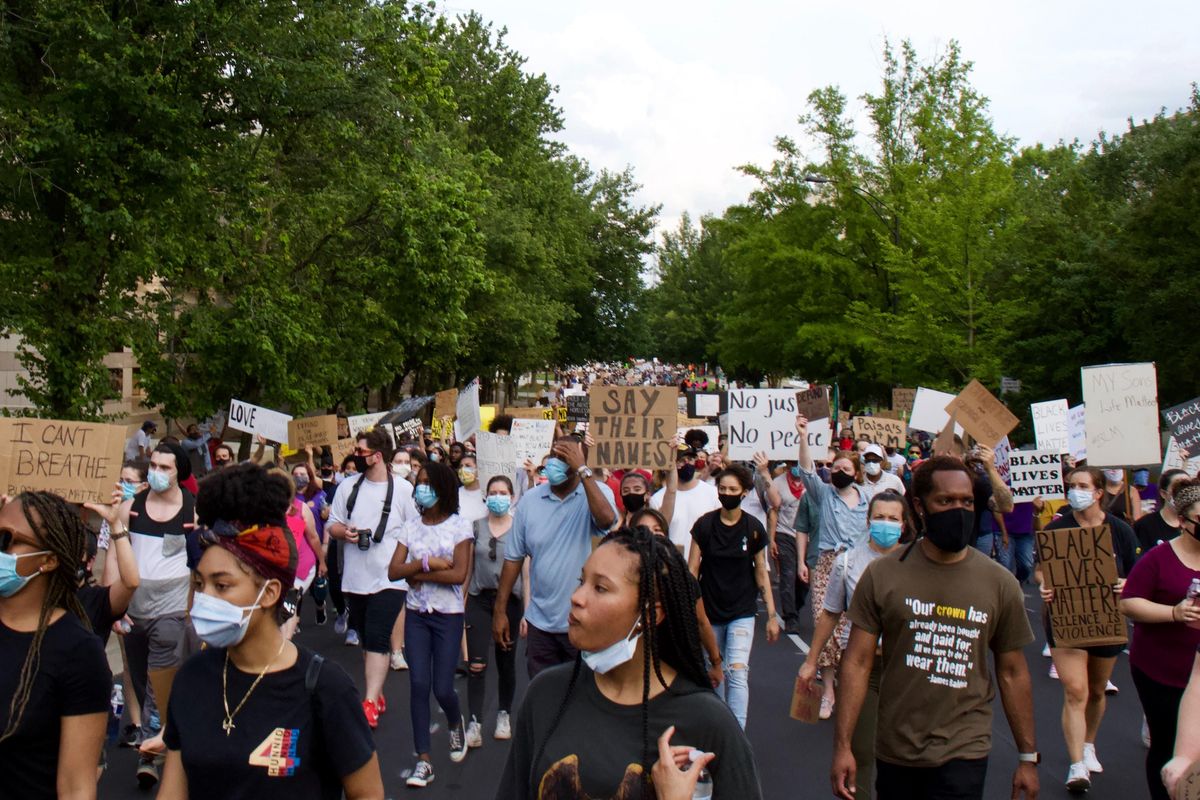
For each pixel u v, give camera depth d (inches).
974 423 464.4
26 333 585.9
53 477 257.6
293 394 800.9
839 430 915.4
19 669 140.8
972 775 179.0
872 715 240.7
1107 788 285.9
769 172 1582.2
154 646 288.2
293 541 133.9
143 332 680.4
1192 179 1170.0
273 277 813.9
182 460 289.0
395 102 807.7
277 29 681.0
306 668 131.5
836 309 1520.7
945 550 183.3
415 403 758.5
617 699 120.5
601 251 2306.8
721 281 3875.5
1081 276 1396.4
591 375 4384.8
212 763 126.6
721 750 117.5
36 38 602.5
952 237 1230.9
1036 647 473.4
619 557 119.5
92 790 145.2
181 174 620.7
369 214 901.8
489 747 320.2
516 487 508.4
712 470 532.1
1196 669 140.8
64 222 615.8
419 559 288.7
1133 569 235.1
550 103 1854.1
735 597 306.3
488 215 1407.5
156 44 620.4
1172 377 1182.3
